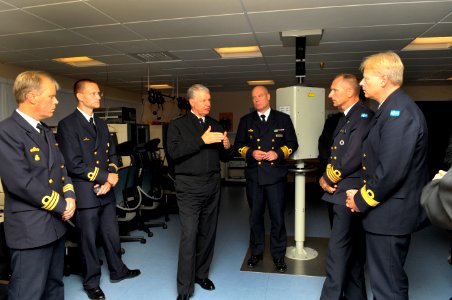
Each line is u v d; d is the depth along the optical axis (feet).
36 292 5.70
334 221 6.79
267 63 18.39
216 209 8.13
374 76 5.28
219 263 9.91
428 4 9.97
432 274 9.13
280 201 9.02
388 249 5.30
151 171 13.55
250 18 11.12
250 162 9.20
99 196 7.93
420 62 18.15
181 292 7.53
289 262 9.84
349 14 10.79
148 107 31.07
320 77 23.15
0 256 6.59
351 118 6.77
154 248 11.47
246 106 29.71
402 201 5.16
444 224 3.07
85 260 7.89
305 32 12.50
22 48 14.42
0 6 9.69
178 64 18.37
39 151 5.71
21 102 5.58
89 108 7.94
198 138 7.29
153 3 9.71
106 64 18.11
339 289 6.56
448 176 2.88
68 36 12.78
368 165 5.51
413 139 4.85
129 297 7.98
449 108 20.01
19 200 5.57
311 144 10.07
